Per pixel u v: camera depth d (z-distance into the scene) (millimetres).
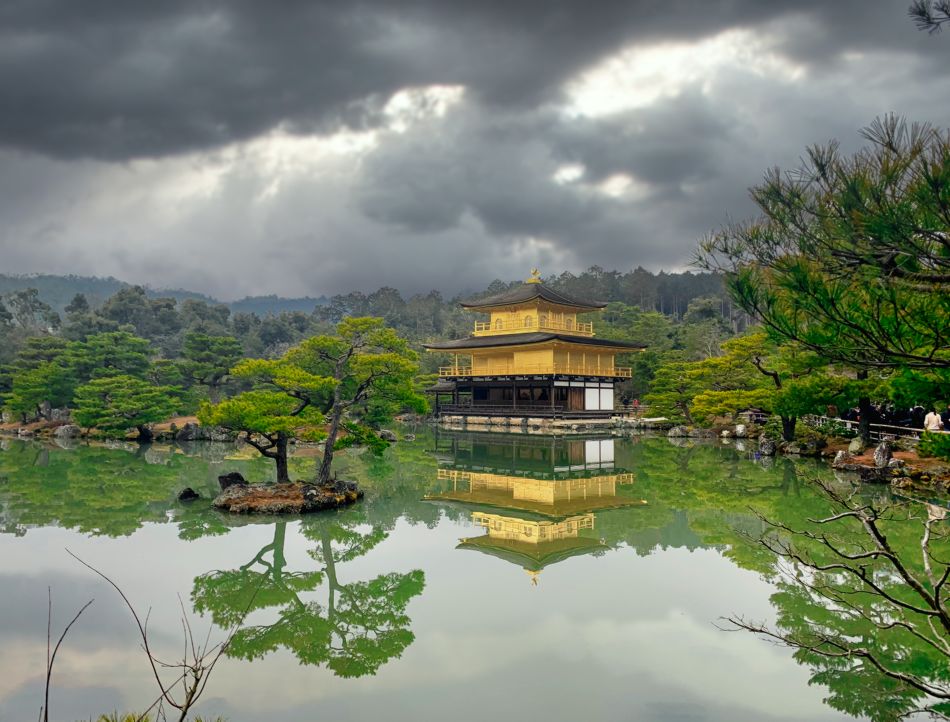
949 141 6613
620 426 63781
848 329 8086
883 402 34062
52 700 10180
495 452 44344
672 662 11445
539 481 31672
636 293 162500
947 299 7492
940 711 9656
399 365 25781
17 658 11719
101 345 60875
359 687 10594
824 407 32438
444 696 10227
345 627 13188
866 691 10398
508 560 17922
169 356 110250
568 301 74000
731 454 41000
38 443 48719
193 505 24766
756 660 11523
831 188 7559
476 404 72750
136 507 24438
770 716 9633
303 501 23828
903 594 14680
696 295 174875
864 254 7754
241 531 21000
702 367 51906
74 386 58656
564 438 54250
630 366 78688
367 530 21375
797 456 36969
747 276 8859
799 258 8195
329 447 26156
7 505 24750
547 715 9648
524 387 69250
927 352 8789
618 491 28828
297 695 10359
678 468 35375
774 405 32938
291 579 16250
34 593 15078
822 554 17938
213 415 23578
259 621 13562
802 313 8523
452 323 128375
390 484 30609
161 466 35250
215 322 120750
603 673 10992
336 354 27297
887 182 6945
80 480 30609
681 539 20109
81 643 12367
